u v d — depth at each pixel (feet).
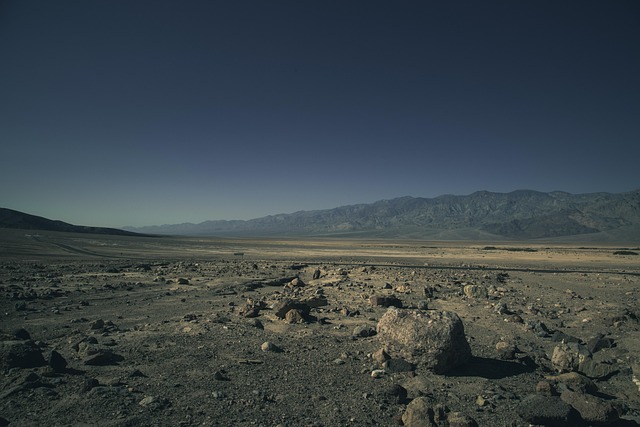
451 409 24.61
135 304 60.29
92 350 32.68
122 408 22.34
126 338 38.70
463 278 95.91
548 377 29.99
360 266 140.87
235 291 74.74
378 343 38.42
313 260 189.98
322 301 58.03
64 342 37.24
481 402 25.27
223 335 40.32
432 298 65.05
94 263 140.87
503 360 34.19
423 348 30.66
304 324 46.55
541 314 53.47
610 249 407.85
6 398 22.90
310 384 27.81
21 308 53.88
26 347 29.07
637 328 44.70
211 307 57.72
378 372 29.63
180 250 278.05
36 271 106.11
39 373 26.99
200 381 27.45
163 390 25.52
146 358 32.22
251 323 46.21
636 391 28.50
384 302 57.52
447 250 357.82
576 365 32.12
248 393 25.70
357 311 52.60
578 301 65.57
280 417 22.56
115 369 29.35
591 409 23.50
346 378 29.22
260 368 30.76
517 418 23.56
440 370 30.25
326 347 37.11
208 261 170.71
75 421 20.65
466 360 32.07
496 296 70.03
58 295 67.10
